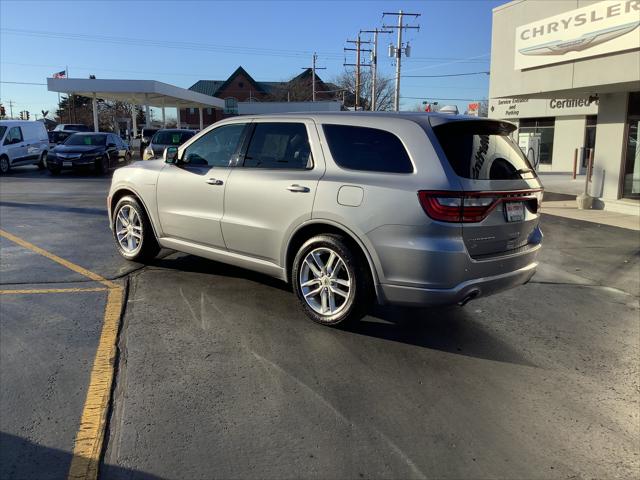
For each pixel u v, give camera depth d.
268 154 5.10
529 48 13.67
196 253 5.79
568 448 3.15
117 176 6.54
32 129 22.56
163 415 3.29
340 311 4.55
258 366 3.97
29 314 4.81
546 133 27.72
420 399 3.63
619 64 11.22
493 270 4.29
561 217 11.97
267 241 4.98
